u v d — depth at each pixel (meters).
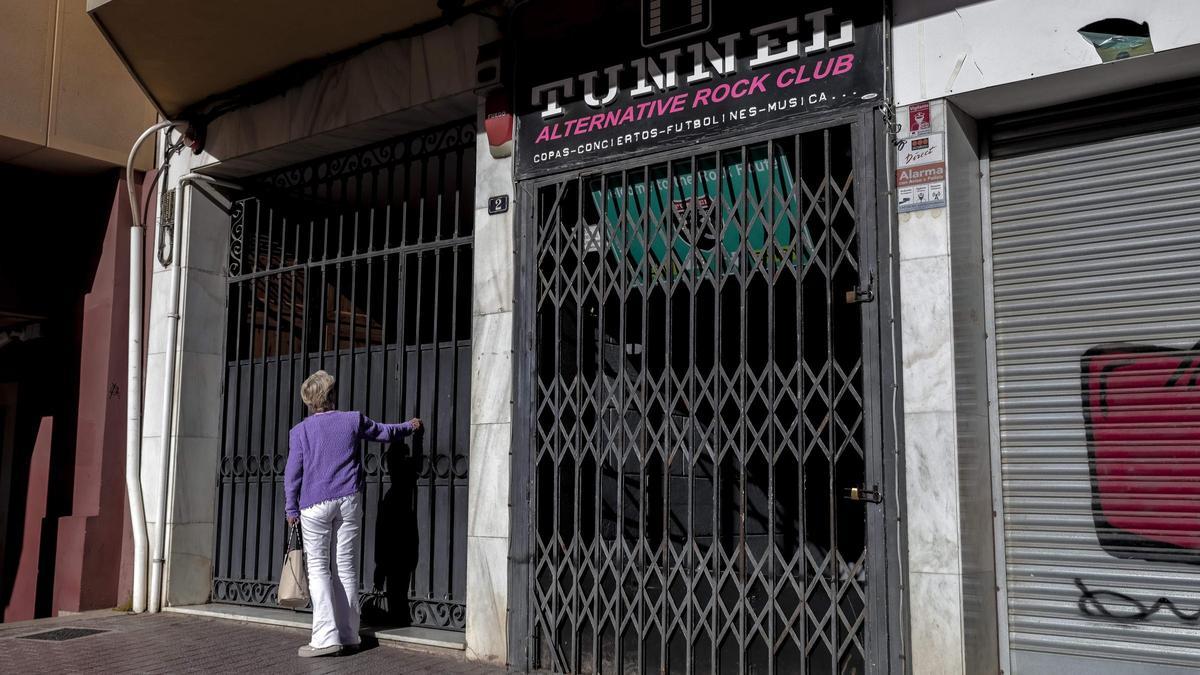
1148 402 4.79
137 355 8.79
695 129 5.90
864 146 5.27
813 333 5.54
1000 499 5.13
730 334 5.93
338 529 6.72
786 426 5.51
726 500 5.78
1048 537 4.99
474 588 6.54
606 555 6.04
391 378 7.56
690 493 5.70
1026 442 5.09
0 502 10.29
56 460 9.21
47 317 9.39
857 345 5.31
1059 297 5.07
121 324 8.92
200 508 8.70
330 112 7.73
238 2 7.09
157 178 9.06
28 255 9.27
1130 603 4.75
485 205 6.84
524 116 6.70
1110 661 4.77
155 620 8.02
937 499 4.89
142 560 8.50
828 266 5.30
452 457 7.08
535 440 6.37
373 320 8.17
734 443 5.57
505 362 6.58
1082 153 5.08
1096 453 4.89
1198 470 4.63
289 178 8.68
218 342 8.97
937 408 4.94
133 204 8.91
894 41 5.26
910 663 4.90
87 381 9.00
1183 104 4.84
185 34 7.63
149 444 8.72
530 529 6.31
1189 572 4.61
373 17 7.17
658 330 6.20
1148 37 4.57
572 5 6.52
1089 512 4.89
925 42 5.16
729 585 5.54
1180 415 4.70
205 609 8.28
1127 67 4.70
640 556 5.88
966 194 5.20
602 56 6.35
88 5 7.50
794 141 5.55
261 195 8.95
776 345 5.62
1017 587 5.05
